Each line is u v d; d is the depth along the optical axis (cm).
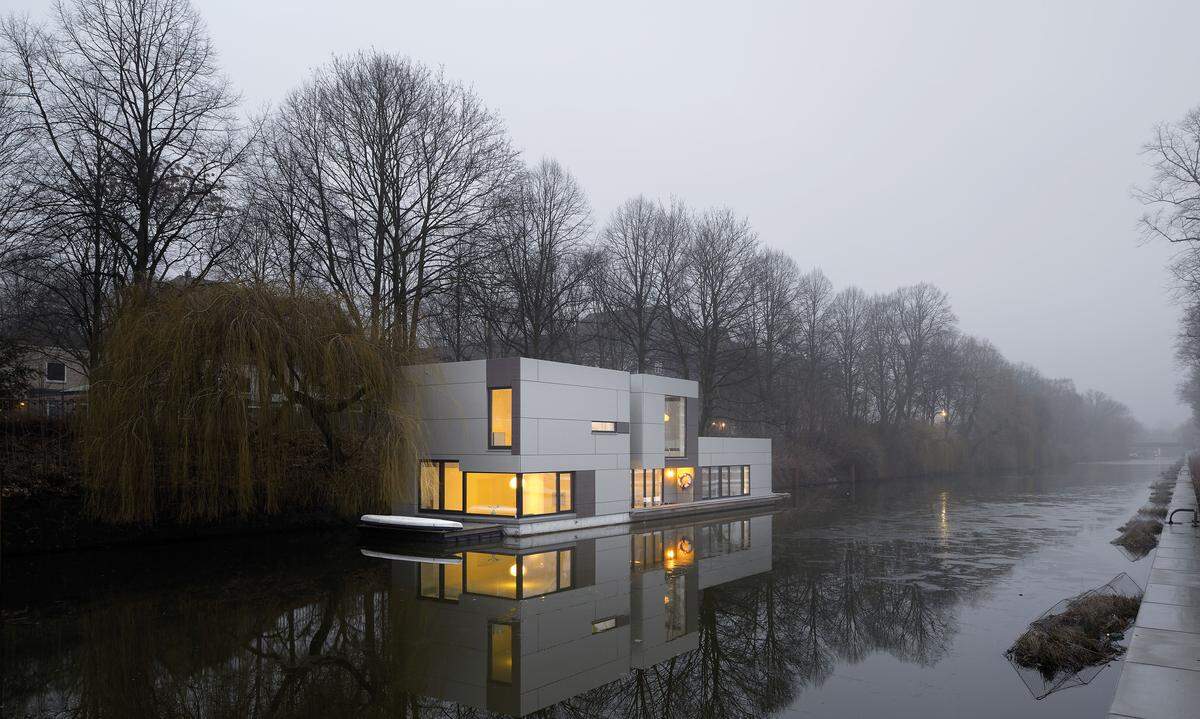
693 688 1038
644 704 974
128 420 1880
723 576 1838
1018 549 2309
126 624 1303
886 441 6525
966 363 7544
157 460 1956
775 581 1778
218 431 1948
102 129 2439
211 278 2353
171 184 2486
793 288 5575
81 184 2309
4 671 1056
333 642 1206
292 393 2112
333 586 1623
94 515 1989
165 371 1941
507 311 3375
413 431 2339
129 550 2038
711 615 1448
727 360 4850
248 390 2005
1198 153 2845
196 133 2555
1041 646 1159
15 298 2506
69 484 1992
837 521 3131
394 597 1522
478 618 1370
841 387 6244
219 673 1054
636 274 4578
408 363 2464
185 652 1150
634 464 3152
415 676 1054
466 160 3130
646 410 3192
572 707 952
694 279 4706
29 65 2344
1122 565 2012
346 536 2381
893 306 6738
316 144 2948
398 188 3044
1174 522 2536
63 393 2336
